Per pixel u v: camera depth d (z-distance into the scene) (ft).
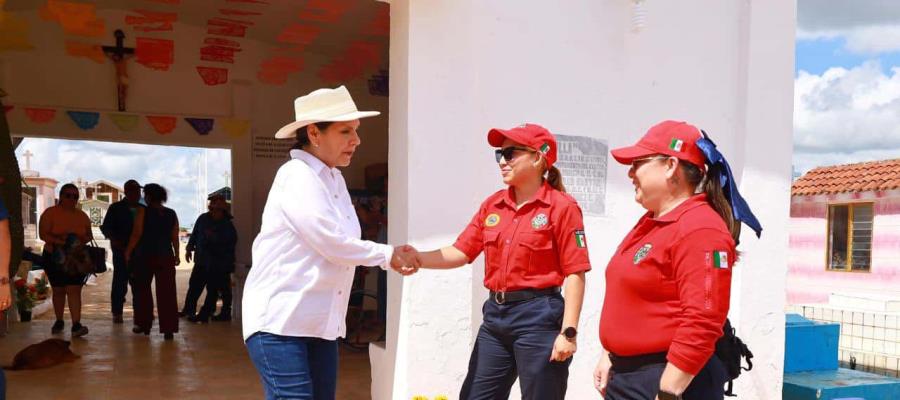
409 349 13.92
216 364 20.97
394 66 14.58
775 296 17.06
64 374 19.22
